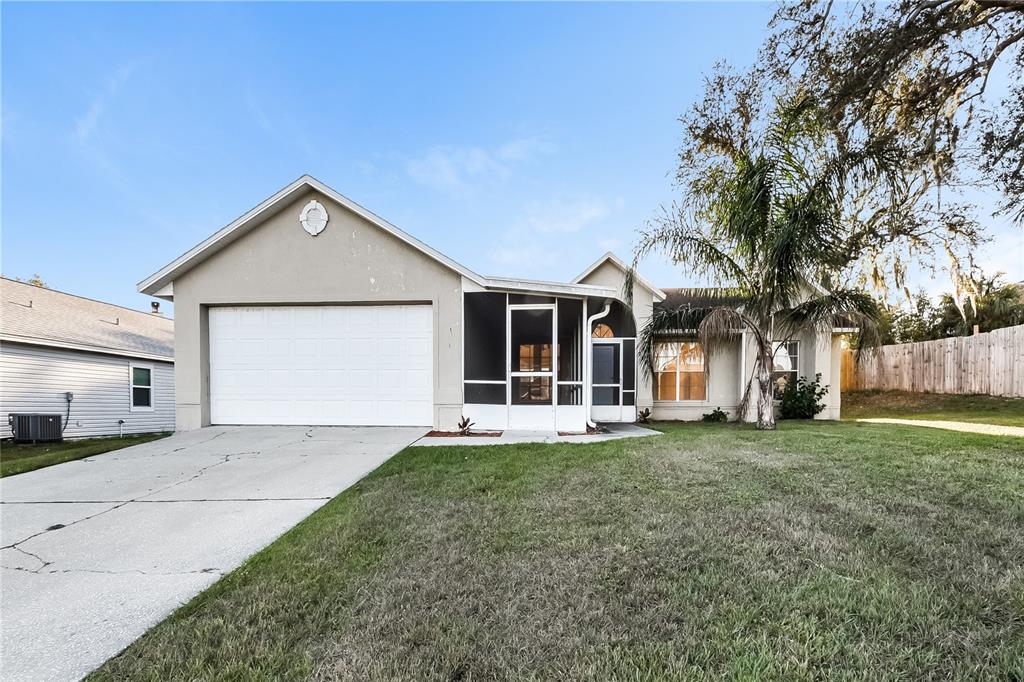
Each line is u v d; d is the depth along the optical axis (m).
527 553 2.98
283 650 2.05
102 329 14.83
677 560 2.81
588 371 8.59
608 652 1.95
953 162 7.84
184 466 5.87
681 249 8.93
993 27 6.91
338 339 8.77
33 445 10.98
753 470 4.88
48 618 2.47
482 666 1.89
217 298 8.71
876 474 4.61
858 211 9.62
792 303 8.93
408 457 6.03
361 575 2.75
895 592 2.36
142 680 1.93
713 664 1.87
